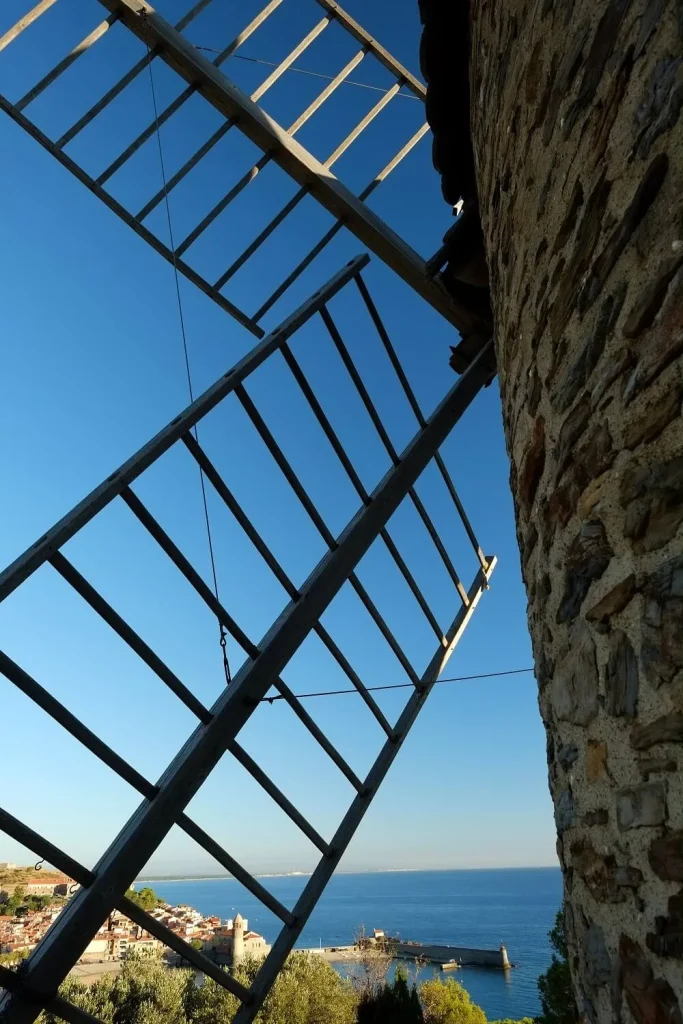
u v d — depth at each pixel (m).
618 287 1.34
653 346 1.18
